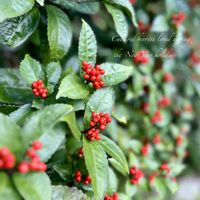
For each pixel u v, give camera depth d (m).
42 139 0.48
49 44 0.62
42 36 0.65
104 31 0.85
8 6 0.55
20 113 0.56
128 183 0.71
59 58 0.63
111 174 0.64
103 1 0.65
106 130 0.74
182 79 1.01
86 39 0.58
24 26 0.61
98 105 0.56
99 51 0.83
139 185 0.74
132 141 0.80
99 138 0.54
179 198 1.22
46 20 0.64
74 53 0.79
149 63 0.84
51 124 0.48
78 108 0.56
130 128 0.88
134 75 0.82
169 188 0.76
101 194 0.51
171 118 0.98
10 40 0.60
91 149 0.53
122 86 0.85
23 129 0.48
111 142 0.55
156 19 0.82
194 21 0.95
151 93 0.87
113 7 0.64
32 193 0.45
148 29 0.85
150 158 0.83
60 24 0.62
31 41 0.75
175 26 0.82
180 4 0.92
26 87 0.61
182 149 0.95
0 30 0.59
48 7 0.63
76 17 0.82
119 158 0.54
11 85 0.60
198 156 1.19
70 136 0.63
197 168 1.24
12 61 0.80
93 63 0.58
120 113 0.85
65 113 0.49
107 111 0.56
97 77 0.57
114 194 0.62
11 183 0.45
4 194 0.45
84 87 0.57
